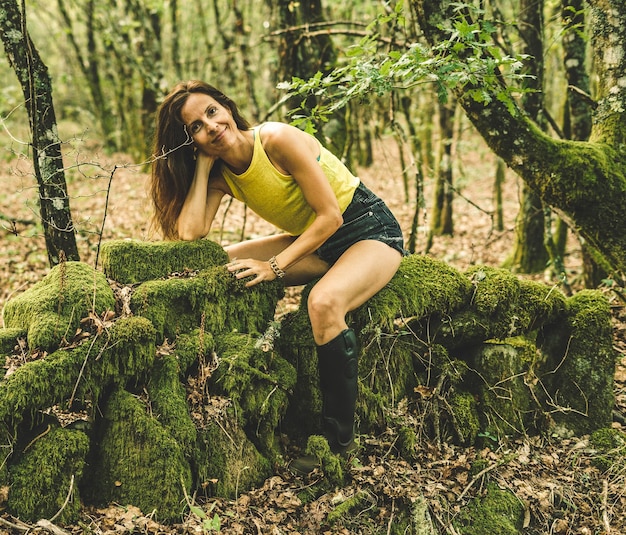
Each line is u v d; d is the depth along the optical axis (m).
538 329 3.15
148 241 2.91
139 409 2.29
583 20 4.26
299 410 2.74
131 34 11.98
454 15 3.15
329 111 3.31
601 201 3.10
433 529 2.32
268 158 2.58
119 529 2.12
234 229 7.74
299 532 2.29
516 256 6.09
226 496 2.39
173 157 2.74
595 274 4.65
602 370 3.00
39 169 2.96
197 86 2.61
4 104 10.59
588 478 2.67
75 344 2.28
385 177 12.57
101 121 13.89
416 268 2.96
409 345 2.92
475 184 12.46
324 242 2.73
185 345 2.49
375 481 2.51
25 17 2.74
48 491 2.13
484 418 2.90
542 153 3.15
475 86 3.10
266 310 2.78
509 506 2.49
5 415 2.09
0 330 2.34
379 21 3.38
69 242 3.10
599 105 3.35
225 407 2.45
